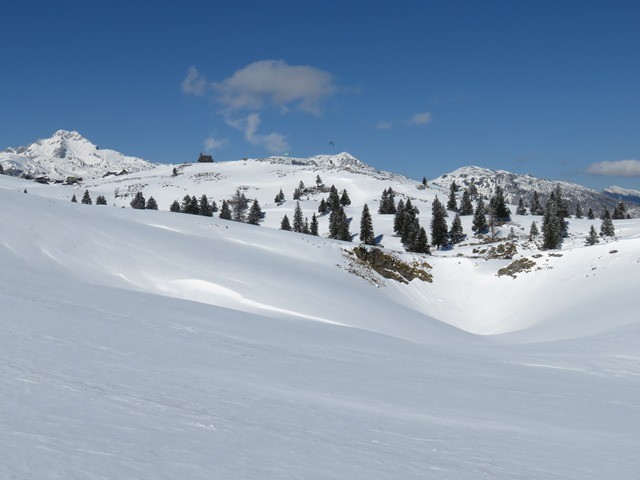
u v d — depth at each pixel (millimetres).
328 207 141375
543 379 20484
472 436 11508
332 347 22781
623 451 11398
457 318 57219
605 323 40250
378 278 59875
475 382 18422
